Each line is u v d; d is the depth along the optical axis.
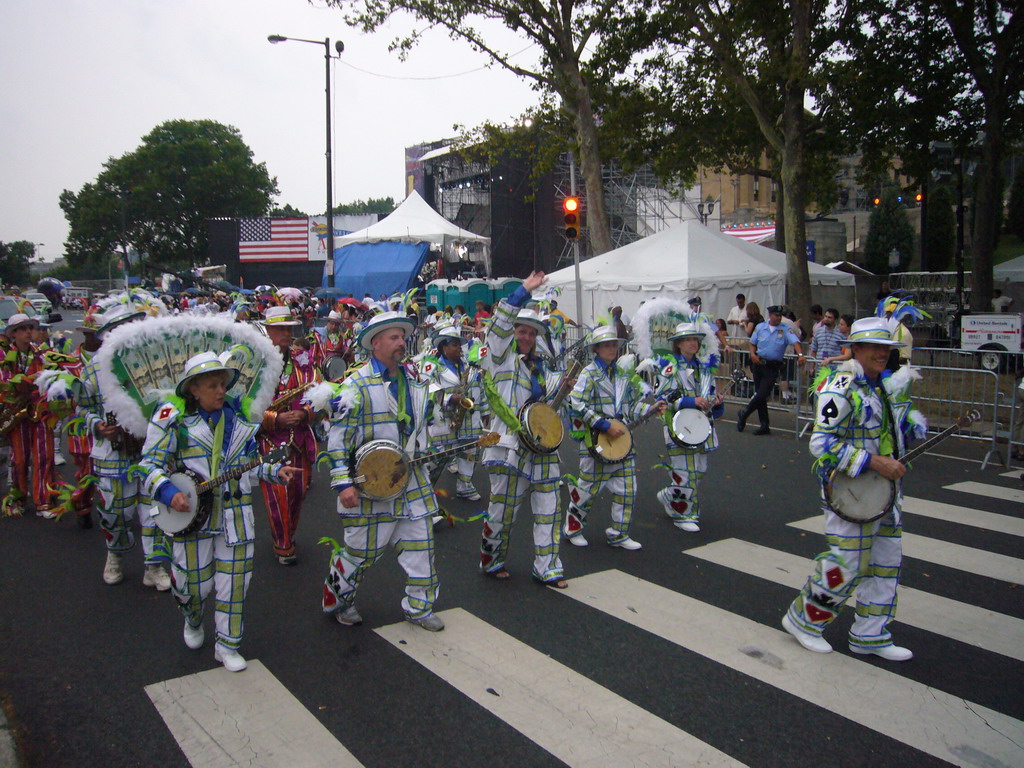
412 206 31.80
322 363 8.13
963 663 4.61
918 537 6.90
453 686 4.36
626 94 22.11
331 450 4.75
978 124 20.45
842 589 4.55
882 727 3.93
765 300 19.73
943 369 10.85
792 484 8.80
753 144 23.39
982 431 10.52
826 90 19.77
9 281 93.12
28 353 8.14
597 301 19.89
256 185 64.62
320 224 44.09
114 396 4.73
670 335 7.56
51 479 7.96
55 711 4.14
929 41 18.91
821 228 41.12
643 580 5.95
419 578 5.01
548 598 5.61
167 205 61.69
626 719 4.02
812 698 4.21
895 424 4.52
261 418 4.83
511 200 37.72
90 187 63.00
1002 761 3.65
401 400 4.88
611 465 6.55
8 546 6.99
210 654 4.79
